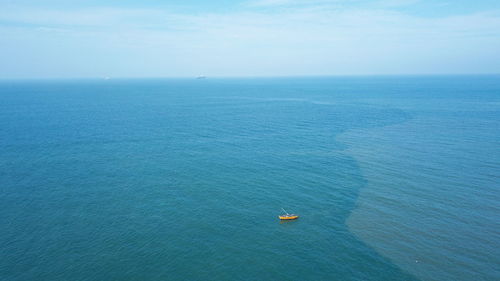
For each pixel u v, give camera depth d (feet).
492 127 374.84
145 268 134.92
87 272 132.26
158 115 512.63
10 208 186.09
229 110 573.74
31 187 215.92
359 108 578.66
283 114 520.83
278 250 146.82
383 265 135.44
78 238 156.56
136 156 284.61
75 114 517.14
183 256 142.72
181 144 325.01
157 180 229.66
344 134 364.38
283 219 172.86
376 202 191.01
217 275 130.62
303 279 128.26
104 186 219.00
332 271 132.57
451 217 171.32
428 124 405.59
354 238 155.43
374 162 260.83
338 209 184.44
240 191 210.38
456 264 134.82
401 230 160.86
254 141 336.29
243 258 141.28
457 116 456.04
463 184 211.61
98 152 295.69
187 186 219.00
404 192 203.10
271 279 128.36
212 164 263.08
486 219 168.25
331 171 243.60
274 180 228.22
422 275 128.88
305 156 281.74
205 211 183.93
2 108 591.78
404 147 302.04
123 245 150.92
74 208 187.21
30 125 417.28
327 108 589.73
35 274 131.03
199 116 502.38
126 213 181.78
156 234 160.15
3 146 312.29
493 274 128.26
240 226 167.63
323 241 153.48
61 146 314.76
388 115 488.44
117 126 416.05
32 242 152.87
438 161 257.96
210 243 152.46
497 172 230.48
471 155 270.46
